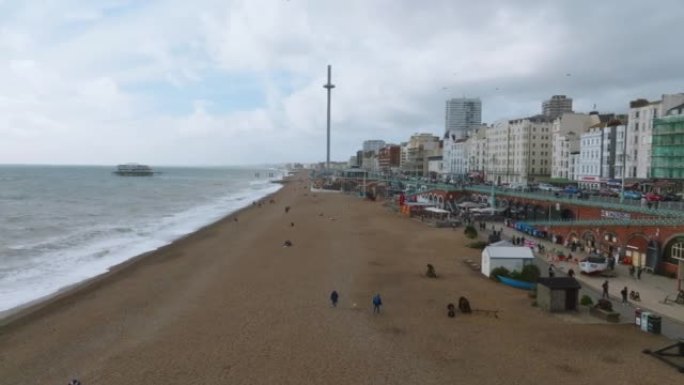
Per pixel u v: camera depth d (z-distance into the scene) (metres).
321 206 126.94
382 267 52.31
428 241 68.94
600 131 118.50
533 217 82.94
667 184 91.06
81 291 42.56
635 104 108.56
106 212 109.00
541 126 153.75
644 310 36.38
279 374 26.47
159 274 48.91
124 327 33.69
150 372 26.64
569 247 60.31
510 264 47.09
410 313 36.84
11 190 177.88
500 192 96.06
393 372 26.73
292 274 48.94
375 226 85.69
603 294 39.78
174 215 106.62
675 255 46.66
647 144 102.19
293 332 32.72
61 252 60.66
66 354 29.16
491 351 29.47
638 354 28.77
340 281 46.25
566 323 34.25
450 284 45.31
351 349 29.89
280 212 111.06
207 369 27.03
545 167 154.50
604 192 89.81
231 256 58.03
